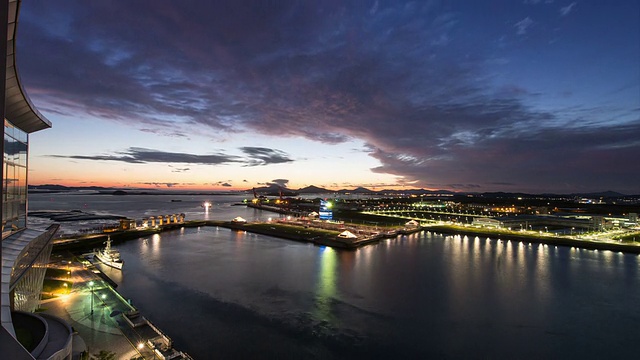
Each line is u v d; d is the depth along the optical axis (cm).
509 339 5000
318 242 13338
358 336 5016
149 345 3894
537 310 6141
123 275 8194
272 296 6712
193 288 7175
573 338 5053
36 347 2156
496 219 19200
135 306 6022
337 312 5912
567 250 12238
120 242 13388
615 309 6241
